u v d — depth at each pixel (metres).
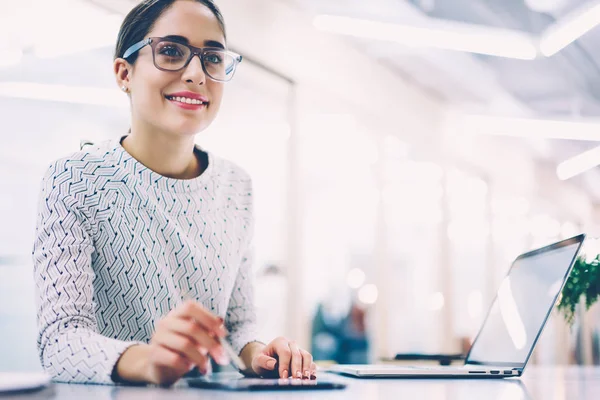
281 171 4.62
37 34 3.77
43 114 4.74
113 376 0.83
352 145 5.60
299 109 4.74
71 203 1.07
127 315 1.12
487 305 7.06
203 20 1.14
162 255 1.14
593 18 3.68
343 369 1.18
